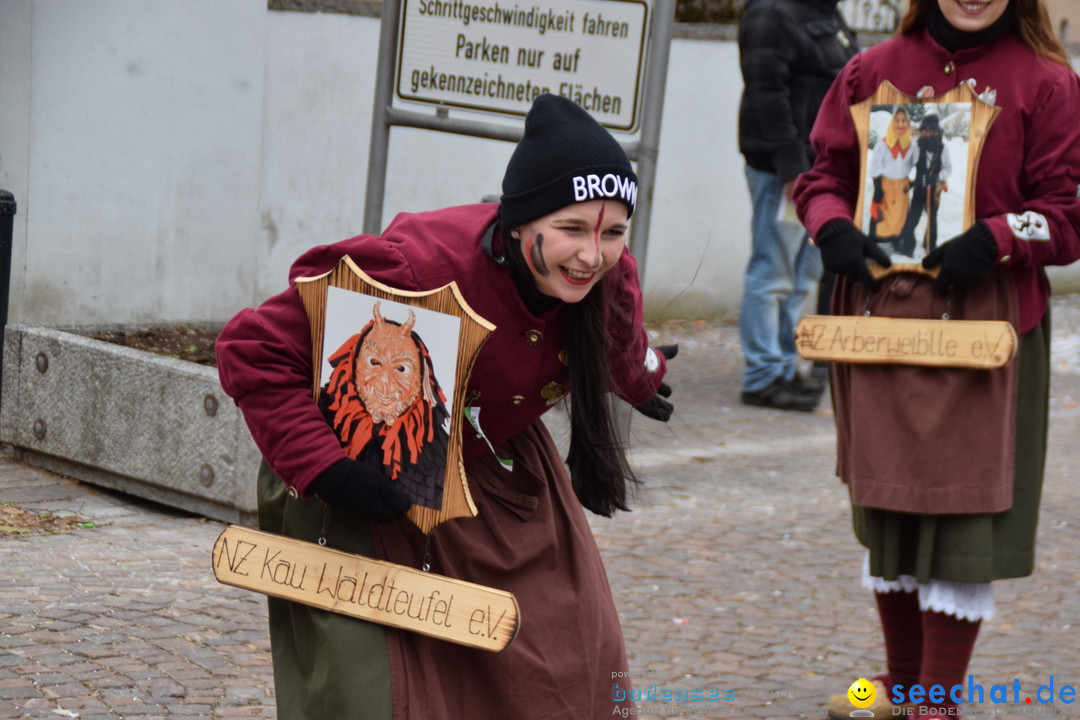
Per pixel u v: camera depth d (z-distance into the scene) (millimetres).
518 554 5414
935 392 7320
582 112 4945
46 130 15891
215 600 9500
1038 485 7559
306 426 5055
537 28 13391
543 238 4859
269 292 18938
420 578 5125
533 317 5133
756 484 13352
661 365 5816
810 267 16531
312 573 5230
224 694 7891
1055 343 21766
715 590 10258
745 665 8789
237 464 11258
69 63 15969
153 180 16891
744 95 15734
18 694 7699
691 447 14602
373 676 5078
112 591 9555
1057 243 7281
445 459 5062
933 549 7438
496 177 20500
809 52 15367
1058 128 7312
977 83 7441
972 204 7359
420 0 13820
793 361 16656
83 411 12305
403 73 13984
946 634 7504
